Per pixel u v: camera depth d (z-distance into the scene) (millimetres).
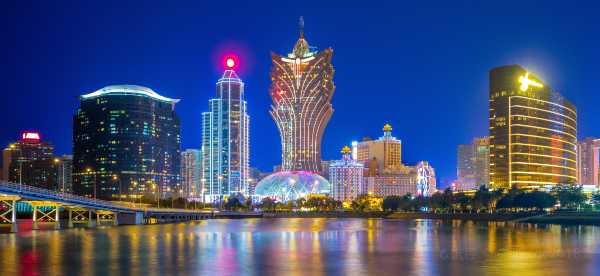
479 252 124312
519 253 121812
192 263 103875
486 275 90000
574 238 168125
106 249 127938
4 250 124688
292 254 120312
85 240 154625
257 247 136500
